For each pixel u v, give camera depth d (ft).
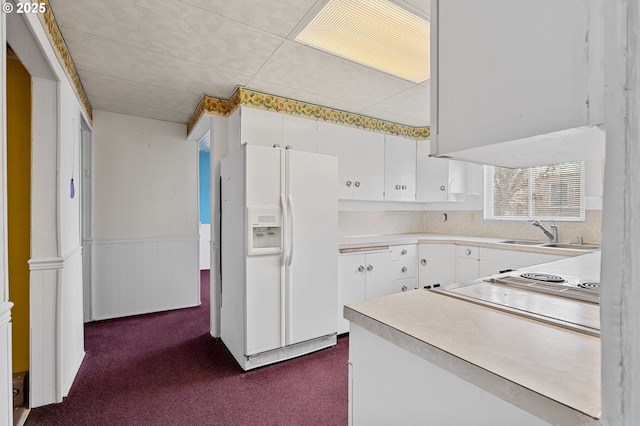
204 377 7.09
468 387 2.21
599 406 1.62
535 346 2.34
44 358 6.06
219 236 9.52
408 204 13.65
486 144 1.81
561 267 5.28
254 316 7.30
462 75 1.93
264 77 8.08
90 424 5.57
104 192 10.96
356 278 9.61
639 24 1.14
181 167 12.35
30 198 6.12
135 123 11.47
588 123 1.33
